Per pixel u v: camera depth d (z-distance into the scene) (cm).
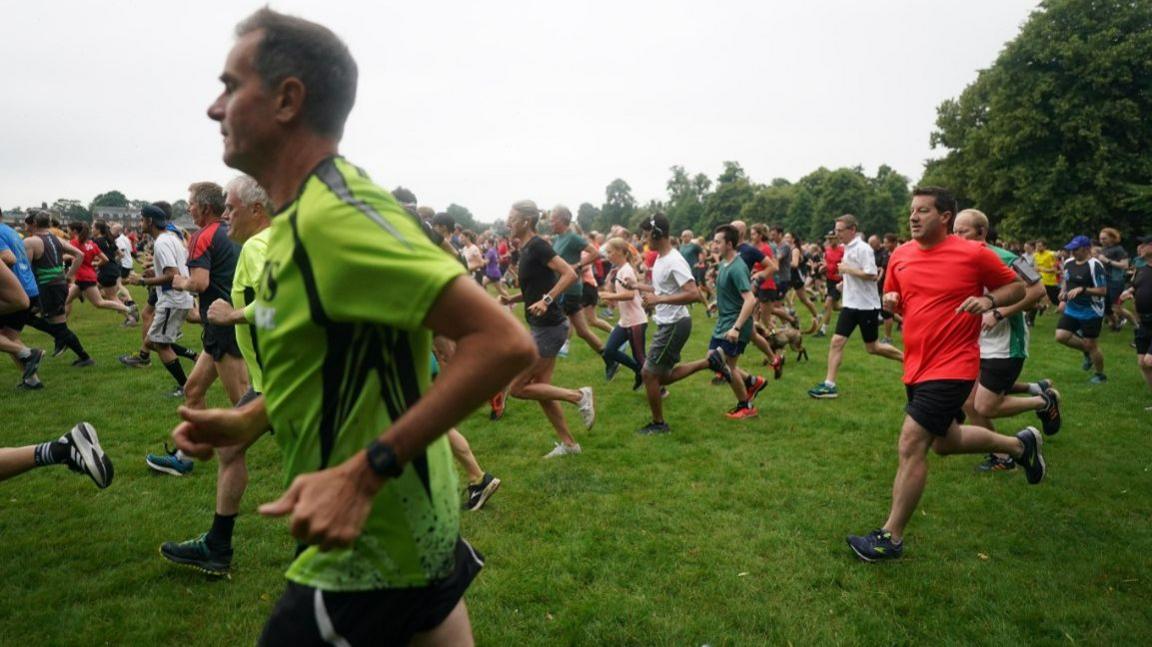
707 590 370
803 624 339
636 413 739
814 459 586
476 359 127
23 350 788
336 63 150
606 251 823
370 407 143
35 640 318
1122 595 365
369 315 131
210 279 466
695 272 1680
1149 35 3234
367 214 133
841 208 8525
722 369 670
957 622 341
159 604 351
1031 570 392
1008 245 2095
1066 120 3400
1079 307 870
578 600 359
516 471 552
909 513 402
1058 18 3453
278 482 525
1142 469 554
